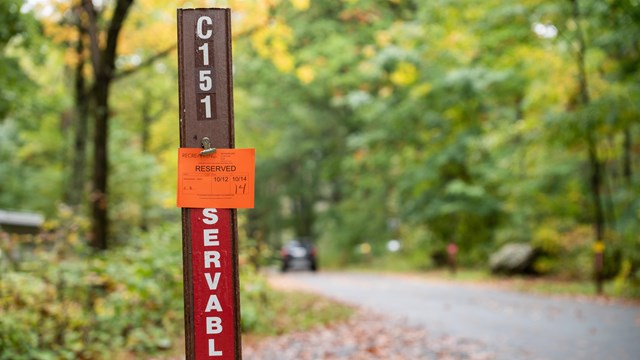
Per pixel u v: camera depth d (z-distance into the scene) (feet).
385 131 99.76
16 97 40.70
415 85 92.94
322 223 141.08
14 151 78.79
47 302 27.94
